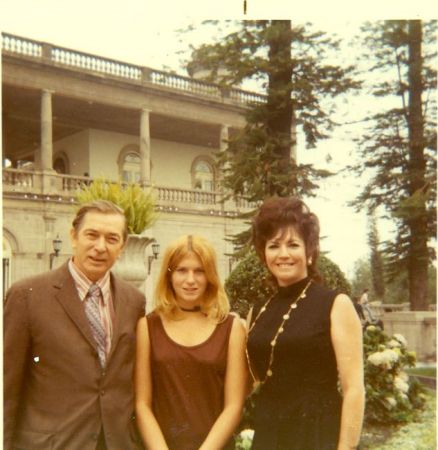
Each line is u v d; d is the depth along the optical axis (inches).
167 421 111.1
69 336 107.7
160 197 309.1
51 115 438.0
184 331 114.0
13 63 399.5
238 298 197.2
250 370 111.7
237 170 281.6
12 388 107.1
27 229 346.0
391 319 211.3
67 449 104.8
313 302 107.0
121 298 114.0
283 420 104.3
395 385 187.3
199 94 351.6
